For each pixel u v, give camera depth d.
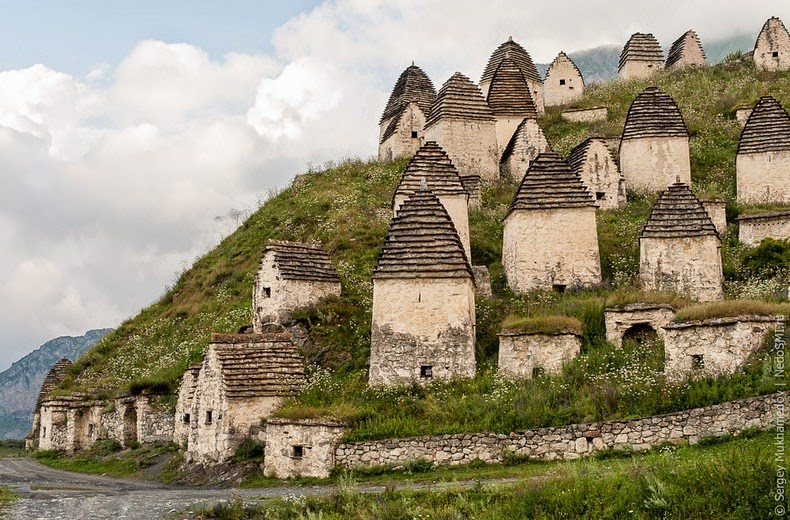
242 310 40.19
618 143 51.56
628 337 27.81
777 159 41.38
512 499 17.38
